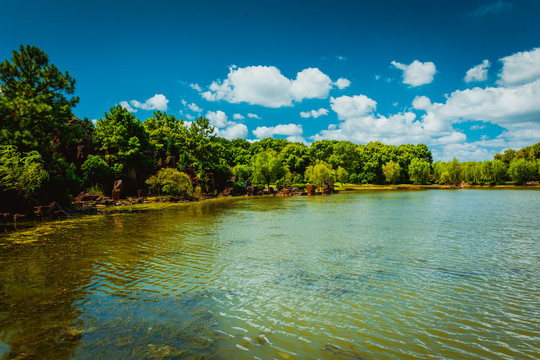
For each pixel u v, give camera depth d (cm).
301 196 7450
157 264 1388
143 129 6619
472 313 878
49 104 3600
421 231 2214
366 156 13488
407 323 819
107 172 5462
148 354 657
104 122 6588
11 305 927
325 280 1162
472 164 11350
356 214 3372
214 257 1510
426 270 1282
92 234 2177
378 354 669
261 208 4325
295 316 858
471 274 1225
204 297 996
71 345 695
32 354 658
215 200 6506
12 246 1775
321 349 686
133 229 2403
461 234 2081
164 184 6209
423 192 8638
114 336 737
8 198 3112
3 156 3025
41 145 3578
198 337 734
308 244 1808
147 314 865
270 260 1452
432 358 656
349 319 839
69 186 4656
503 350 688
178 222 2834
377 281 1149
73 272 1266
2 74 3522
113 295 1012
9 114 3331
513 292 1036
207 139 8775
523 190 8588
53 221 2941
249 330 773
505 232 2141
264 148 16375
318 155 14988
